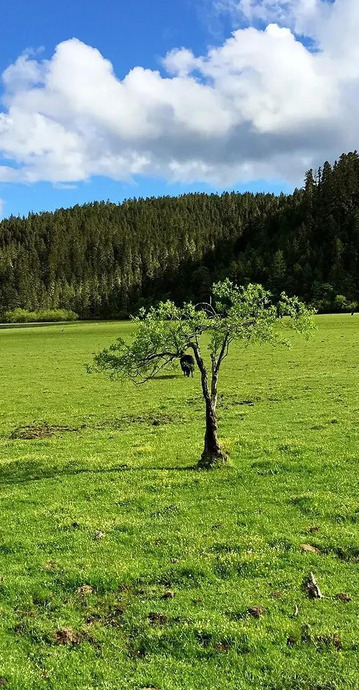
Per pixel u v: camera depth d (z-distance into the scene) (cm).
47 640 1071
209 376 5066
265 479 1944
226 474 2012
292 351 6388
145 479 2044
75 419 3547
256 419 3123
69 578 1284
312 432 2641
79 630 1098
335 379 4328
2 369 6100
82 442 2858
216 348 2211
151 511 1711
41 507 1812
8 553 1459
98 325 13800
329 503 1672
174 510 1702
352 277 16738
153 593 1217
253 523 1564
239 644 1021
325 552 1377
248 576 1274
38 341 9594
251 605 1145
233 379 4762
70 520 1653
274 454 2250
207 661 987
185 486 1933
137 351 2145
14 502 1880
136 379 5078
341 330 8506
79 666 988
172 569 1309
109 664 994
